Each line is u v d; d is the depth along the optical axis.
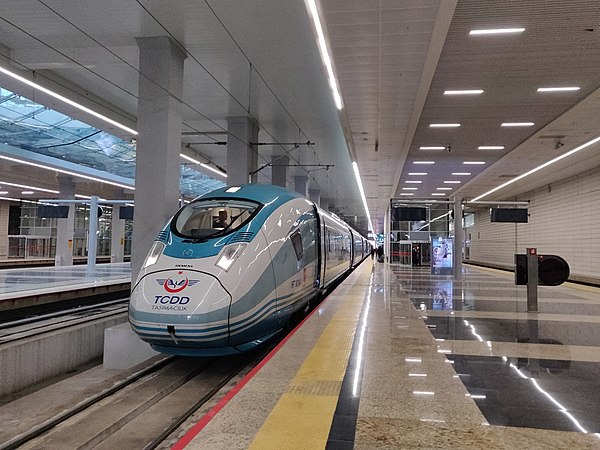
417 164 18.28
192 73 12.07
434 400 3.92
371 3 6.69
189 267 6.36
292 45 10.45
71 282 16.44
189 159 20.88
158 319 5.92
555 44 8.02
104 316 11.94
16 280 17.19
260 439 3.11
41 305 13.16
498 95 10.49
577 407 3.78
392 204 27.00
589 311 9.16
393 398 3.96
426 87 9.83
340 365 5.00
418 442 3.08
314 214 9.68
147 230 9.99
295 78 12.35
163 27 9.69
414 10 6.86
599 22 7.30
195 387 6.44
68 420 5.46
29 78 11.77
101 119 14.86
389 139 14.27
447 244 21.36
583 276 19.72
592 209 18.91
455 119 12.22
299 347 5.84
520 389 4.24
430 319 8.05
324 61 8.62
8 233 39.88
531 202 25.92
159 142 10.05
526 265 9.20
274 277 6.98
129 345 8.89
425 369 4.87
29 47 10.70
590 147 14.95
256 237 6.98
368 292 12.71
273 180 21.19
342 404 3.81
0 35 10.18
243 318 6.21
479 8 6.91
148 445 4.46
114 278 18.31
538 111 11.51
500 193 27.14
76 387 8.05
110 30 9.84
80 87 13.39
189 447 2.99
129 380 6.79
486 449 2.98
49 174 25.47
